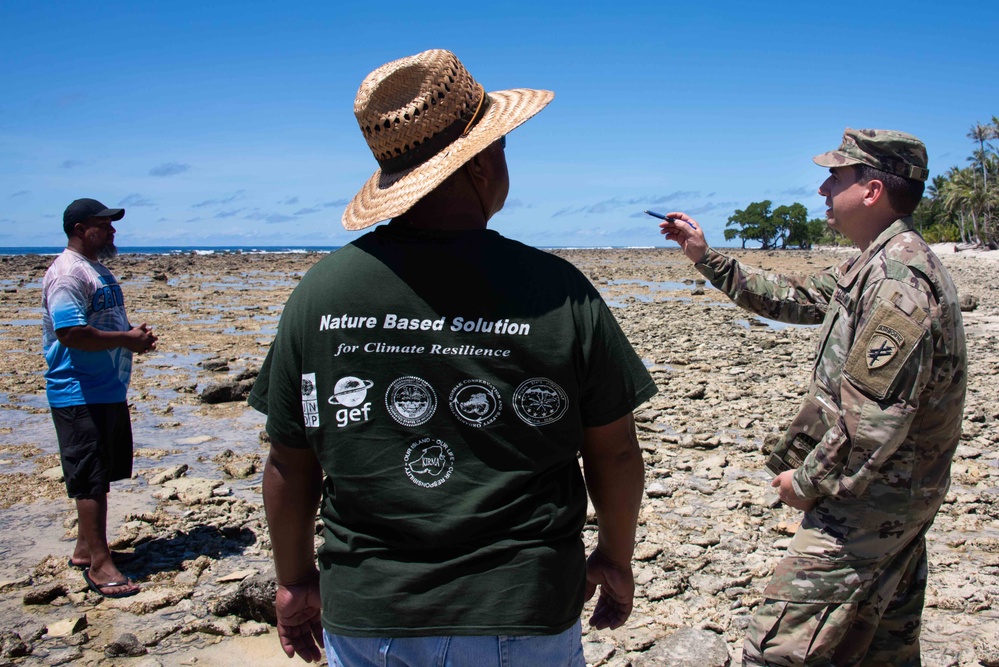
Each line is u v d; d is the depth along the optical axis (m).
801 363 13.30
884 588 2.79
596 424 1.93
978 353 14.10
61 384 4.69
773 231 123.12
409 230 1.93
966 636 4.13
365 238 1.97
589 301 1.88
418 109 1.95
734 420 9.00
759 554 5.20
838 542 2.76
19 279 37.38
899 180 2.78
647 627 4.31
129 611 4.54
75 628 4.30
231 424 9.38
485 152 2.04
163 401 10.65
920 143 2.80
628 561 2.22
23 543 5.55
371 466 1.81
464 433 1.80
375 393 1.82
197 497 6.41
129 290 30.84
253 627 4.33
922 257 2.67
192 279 39.56
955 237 103.81
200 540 5.59
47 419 9.53
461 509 1.77
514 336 1.80
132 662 4.00
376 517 1.80
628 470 2.03
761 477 6.86
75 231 4.73
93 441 4.71
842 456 2.68
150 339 4.84
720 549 5.30
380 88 1.98
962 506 6.04
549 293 1.84
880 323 2.61
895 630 2.97
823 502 2.81
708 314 22.16
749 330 18.39
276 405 1.97
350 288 1.87
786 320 3.35
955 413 2.73
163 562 5.22
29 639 4.18
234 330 18.61
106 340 4.63
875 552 2.74
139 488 6.79
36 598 4.62
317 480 2.08
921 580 2.95
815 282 3.32
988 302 24.55
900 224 2.80
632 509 2.10
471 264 1.85
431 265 1.85
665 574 4.89
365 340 1.84
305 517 2.08
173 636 4.29
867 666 3.02
